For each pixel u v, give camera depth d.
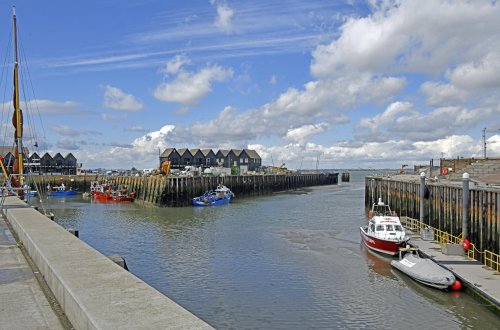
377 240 30.42
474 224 27.77
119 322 5.69
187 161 124.62
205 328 5.49
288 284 23.59
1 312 7.82
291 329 17.58
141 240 36.91
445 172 50.88
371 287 22.94
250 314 19.20
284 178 116.25
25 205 26.88
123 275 8.21
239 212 58.84
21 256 12.97
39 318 7.50
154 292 7.06
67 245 11.55
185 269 26.86
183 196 69.69
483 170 45.50
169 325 5.59
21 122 35.44
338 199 83.38
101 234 40.25
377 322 18.20
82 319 6.26
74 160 128.75
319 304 20.42
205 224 46.69
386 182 56.06
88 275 8.20
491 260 23.23
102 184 91.00
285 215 55.03
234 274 25.67
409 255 26.77
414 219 39.44
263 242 35.72
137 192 80.06
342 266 27.47
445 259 25.34
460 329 17.38
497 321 18.00
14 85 34.84
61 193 91.75
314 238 37.66
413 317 18.66
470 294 20.73
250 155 139.62
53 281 8.72
